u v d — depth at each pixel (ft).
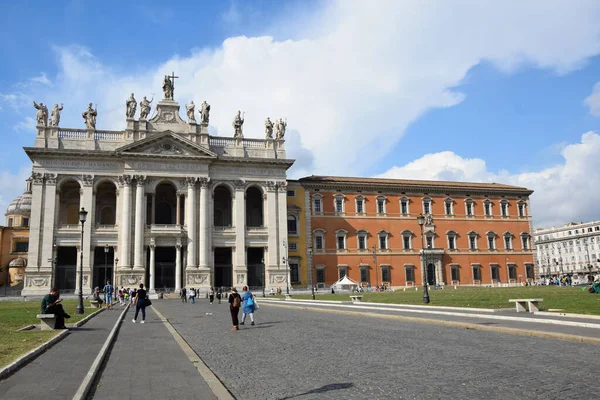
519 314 88.33
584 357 48.55
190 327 91.71
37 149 243.40
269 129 283.38
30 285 236.63
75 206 270.46
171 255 271.28
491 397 34.71
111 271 258.98
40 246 240.32
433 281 305.12
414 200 310.65
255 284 278.67
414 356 51.60
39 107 250.37
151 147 256.32
